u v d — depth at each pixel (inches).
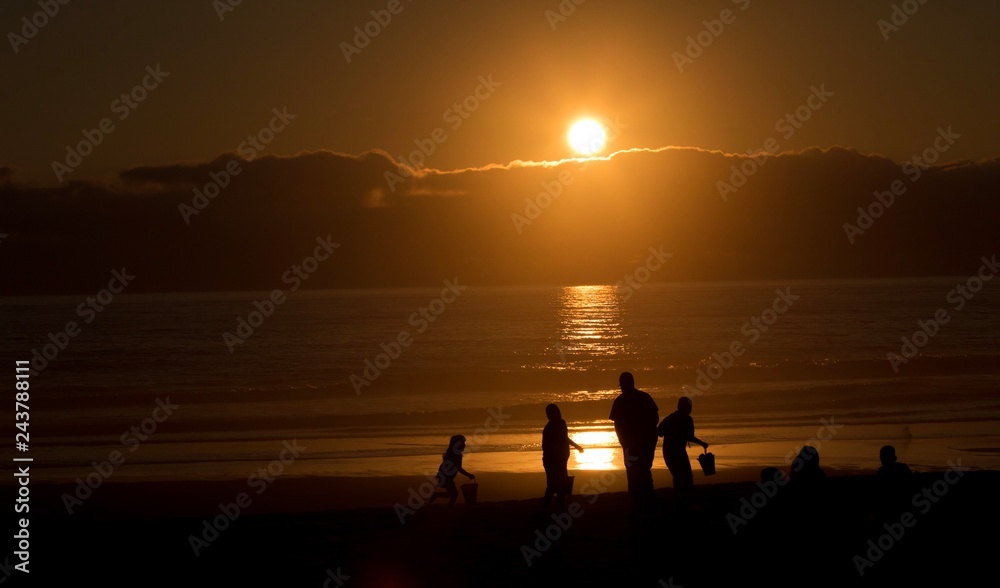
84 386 2598.4
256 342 4478.3
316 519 753.6
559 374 2605.8
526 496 1029.8
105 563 606.9
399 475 1176.2
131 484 1124.5
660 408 1843.0
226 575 563.2
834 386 2178.9
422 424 1690.5
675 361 3198.8
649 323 5836.6
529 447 1389.0
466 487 845.2
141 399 2160.4
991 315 5989.2
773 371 2600.9
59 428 1667.1
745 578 516.4
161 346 4239.7
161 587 540.1
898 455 1240.2
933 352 3378.4
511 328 5511.8
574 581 517.3
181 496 1055.6
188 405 2052.2
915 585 500.1
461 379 2522.1
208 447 1429.6
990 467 1143.6
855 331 4709.6
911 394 2015.3
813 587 499.2
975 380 2293.3
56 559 621.0
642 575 528.4
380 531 687.7
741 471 1138.0
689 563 552.7
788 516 640.4
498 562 568.4
